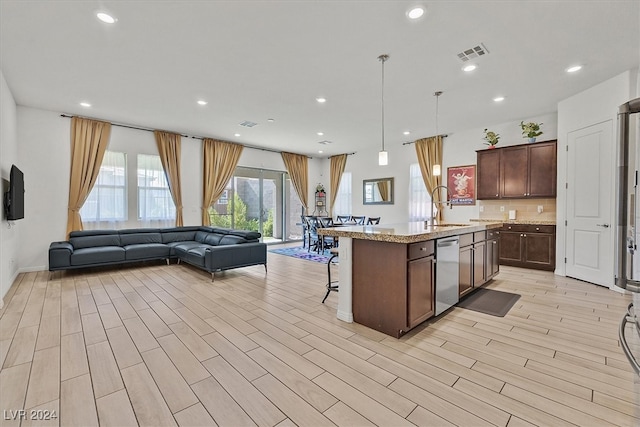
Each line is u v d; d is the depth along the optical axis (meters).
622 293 3.71
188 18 2.57
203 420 1.57
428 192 6.89
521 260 5.19
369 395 1.77
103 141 5.58
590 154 4.14
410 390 1.81
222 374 1.99
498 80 3.83
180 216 6.55
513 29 2.72
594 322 2.82
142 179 6.12
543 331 2.63
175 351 2.30
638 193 1.19
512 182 5.31
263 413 1.62
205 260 4.54
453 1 2.35
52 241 5.12
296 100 4.53
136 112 5.13
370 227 3.46
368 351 2.29
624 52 3.14
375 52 3.12
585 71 3.59
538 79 3.81
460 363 2.12
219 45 3.00
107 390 1.81
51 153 5.10
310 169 9.51
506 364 2.10
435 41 2.92
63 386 1.85
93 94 4.31
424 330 2.67
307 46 3.01
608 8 2.43
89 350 2.31
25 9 2.44
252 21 2.61
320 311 3.17
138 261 5.55
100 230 5.41
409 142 7.45
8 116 4.01
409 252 2.51
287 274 4.89
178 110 5.02
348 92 4.22
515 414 1.60
